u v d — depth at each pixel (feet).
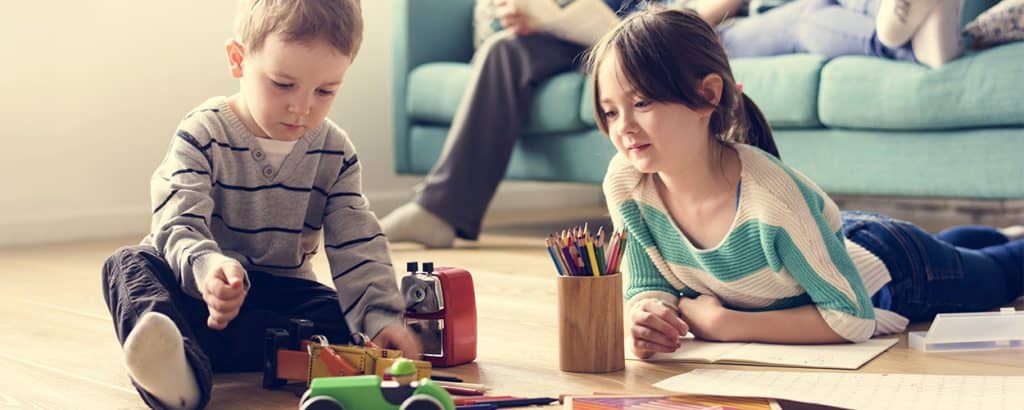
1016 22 6.61
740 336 4.42
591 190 13.57
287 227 4.35
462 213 8.76
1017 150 6.59
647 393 3.61
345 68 3.99
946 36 6.72
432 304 4.15
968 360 4.12
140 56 10.37
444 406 2.94
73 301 6.18
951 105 6.73
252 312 4.22
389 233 8.66
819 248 4.23
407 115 10.28
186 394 3.41
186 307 4.06
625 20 4.14
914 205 10.85
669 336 4.14
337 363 3.62
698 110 4.09
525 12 8.76
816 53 7.68
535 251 8.41
